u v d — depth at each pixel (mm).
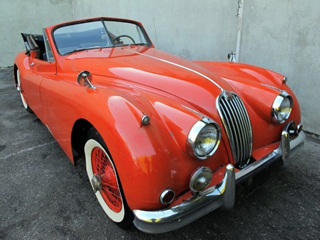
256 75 2457
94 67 2420
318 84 3131
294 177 2445
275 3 3322
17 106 4691
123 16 6191
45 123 2752
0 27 7383
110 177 1768
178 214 1406
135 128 1400
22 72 3455
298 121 2248
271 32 3449
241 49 3855
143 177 1363
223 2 3947
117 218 1791
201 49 4492
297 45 3223
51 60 2885
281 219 1948
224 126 1749
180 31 4789
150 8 5324
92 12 7398
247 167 1786
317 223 1902
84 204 2146
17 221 1965
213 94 1851
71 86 2055
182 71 2156
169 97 1871
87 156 2006
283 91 2088
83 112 1711
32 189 2336
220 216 1989
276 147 2049
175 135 1490
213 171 1682
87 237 1817
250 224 1906
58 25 2906
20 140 3320
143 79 2084
